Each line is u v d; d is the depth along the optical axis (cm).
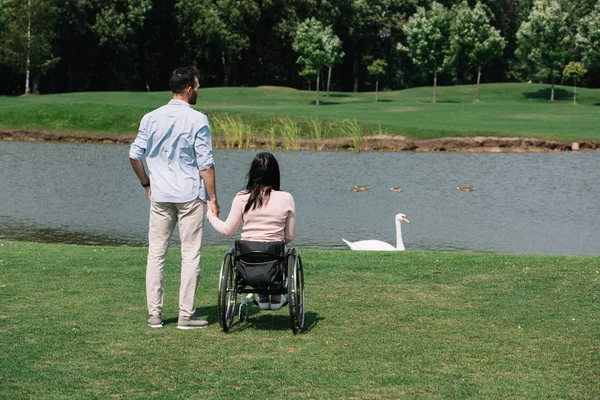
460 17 7281
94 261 1038
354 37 9169
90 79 8444
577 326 685
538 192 2494
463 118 4903
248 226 665
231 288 678
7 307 749
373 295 823
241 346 617
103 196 2295
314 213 2072
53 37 7594
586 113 5397
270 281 638
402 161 3356
